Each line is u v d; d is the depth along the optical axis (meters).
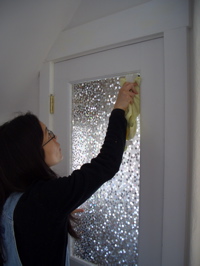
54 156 0.81
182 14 0.74
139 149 0.89
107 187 1.00
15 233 0.64
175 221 0.76
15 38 1.03
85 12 1.02
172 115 0.76
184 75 0.74
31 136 0.70
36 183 0.69
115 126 0.78
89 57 1.02
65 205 0.65
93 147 1.05
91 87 1.05
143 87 0.85
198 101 0.72
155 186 0.83
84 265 1.07
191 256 0.73
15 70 1.17
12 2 0.91
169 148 0.77
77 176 0.68
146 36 0.82
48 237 0.65
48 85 1.17
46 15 1.01
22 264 0.63
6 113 1.36
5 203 0.67
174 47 0.75
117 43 0.90
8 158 0.68
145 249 0.85
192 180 0.74
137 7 0.83
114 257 0.98
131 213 0.92
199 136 0.72
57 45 1.11
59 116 1.16
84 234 1.09
